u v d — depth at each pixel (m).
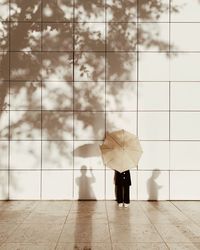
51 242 6.59
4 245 6.42
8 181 10.43
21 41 10.45
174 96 10.49
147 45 10.48
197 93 10.49
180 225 7.74
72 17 10.46
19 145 10.43
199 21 10.48
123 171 9.02
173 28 10.49
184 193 10.47
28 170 10.43
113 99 10.47
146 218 8.34
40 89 10.44
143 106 10.47
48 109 10.45
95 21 10.47
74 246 6.38
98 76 10.45
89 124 10.45
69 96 10.45
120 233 7.14
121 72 10.48
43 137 10.44
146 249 6.24
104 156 9.16
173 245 6.45
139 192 10.45
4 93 10.44
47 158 10.44
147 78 10.48
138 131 10.47
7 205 9.77
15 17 10.45
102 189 10.44
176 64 10.50
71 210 9.18
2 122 10.43
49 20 10.46
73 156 10.44
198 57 10.49
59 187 10.45
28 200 10.42
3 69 10.44
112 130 10.45
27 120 10.44
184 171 10.48
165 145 10.47
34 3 10.45
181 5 10.50
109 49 10.47
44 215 8.63
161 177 10.45
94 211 9.06
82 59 10.45
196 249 6.25
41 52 10.45
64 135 10.45
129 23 10.48
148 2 10.48
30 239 6.76
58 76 10.45
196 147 10.48
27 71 10.45
